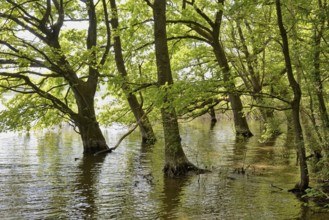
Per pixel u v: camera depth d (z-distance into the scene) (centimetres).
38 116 2395
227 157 2134
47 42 2392
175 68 2711
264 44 1576
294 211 1136
